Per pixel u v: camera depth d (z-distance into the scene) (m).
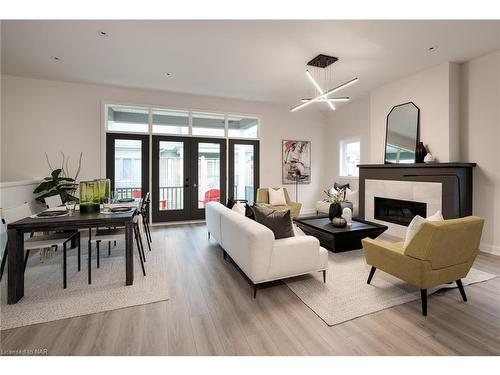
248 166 6.34
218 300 2.27
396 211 4.68
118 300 2.25
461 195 3.66
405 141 4.49
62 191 4.42
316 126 7.02
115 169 5.25
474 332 1.82
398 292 2.41
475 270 2.94
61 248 3.74
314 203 7.06
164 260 3.29
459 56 3.69
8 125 4.56
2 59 3.88
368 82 4.80
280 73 4.38
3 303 2.18
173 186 5.69
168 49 3.51
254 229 2.28
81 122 4.96
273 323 1.93
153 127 5.53
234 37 3.18
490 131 3.61
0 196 3.65
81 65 4.07
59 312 2.05
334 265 3.08
